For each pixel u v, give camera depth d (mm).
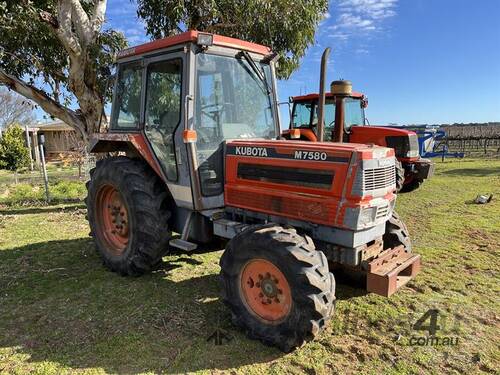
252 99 4137
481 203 8125
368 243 3273
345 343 3062
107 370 2762
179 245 3795
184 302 3736
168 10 7750
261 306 3080
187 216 3945
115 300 3793
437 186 10547
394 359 2852
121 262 4277
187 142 3580
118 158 4488
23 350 3004
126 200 4121
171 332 3223
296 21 8047
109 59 7688
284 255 2803
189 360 2861
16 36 7531
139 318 3443
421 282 4117
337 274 3875
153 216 3994
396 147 9266
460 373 2691
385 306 3617
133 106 4387
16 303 3771
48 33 7852
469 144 22109
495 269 4457
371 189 2955
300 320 2758
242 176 3619
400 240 3619
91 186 4652
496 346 2986
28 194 10016
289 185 3260
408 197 9031
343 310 3562
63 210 8164
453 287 3994
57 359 2891
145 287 4070
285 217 3305
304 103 10195
